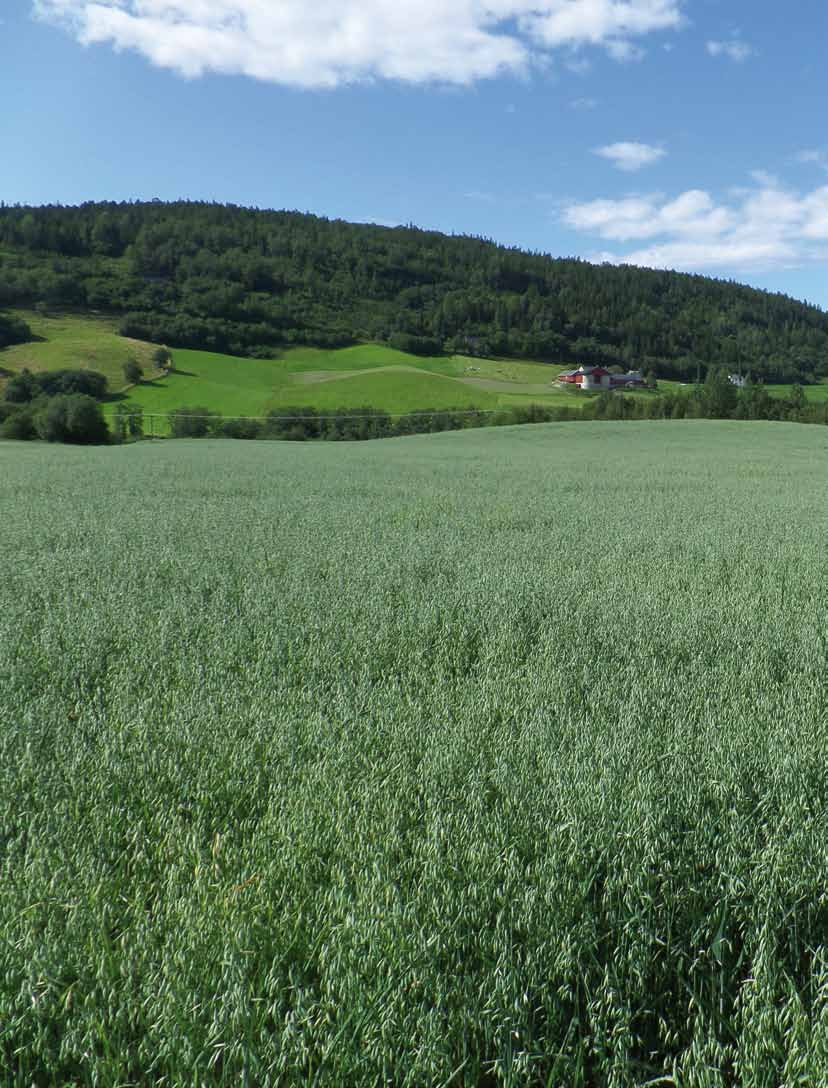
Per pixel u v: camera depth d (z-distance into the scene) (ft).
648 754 12.03
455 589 25.40
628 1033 7.30
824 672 17.12
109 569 28.71
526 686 15.79
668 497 60.75
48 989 7.18
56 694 15.17
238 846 9.68
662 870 8.90
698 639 19.63
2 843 9.81
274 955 7.72
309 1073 6.71
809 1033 7.02
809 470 92.79
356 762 11.75
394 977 7.35
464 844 9.36
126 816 10.33
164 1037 6.86
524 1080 7.02
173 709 14.28
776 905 8.42
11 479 74.95
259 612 21.89
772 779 11.11
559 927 8.03
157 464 100.78
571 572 28.76
